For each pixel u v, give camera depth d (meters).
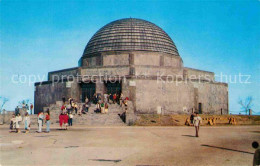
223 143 21.67
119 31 65.31
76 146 19.83
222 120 49.25
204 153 17.23
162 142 21.80
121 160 15.13
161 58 62.03
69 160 15.20
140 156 16.17
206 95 60.28
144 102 53.56
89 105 49.91
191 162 14.66
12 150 18.36
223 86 64.88
